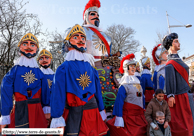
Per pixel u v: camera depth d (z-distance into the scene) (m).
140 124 3.83
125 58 4.29
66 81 2.95
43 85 3.84
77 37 3.23
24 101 3.47
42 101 3.84
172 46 3.94
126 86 3.96
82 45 3.26
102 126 3.13
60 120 2.76
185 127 3.57
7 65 11.00
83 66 3.13
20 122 3.35
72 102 2.95
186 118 3.64
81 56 3.24
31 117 3.43
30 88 3.55
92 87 3.16
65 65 3.06
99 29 5.11
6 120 3.20
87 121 2.97
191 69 25.42
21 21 12.04
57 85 2.88
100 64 4.60
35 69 3.78
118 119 3.73
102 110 3.37
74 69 3.03
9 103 3.31
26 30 12.54
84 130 2.89
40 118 3.54
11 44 11.38
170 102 3.67
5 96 3.31
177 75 3.79
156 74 5.77
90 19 5.05
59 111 2.79
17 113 3.39
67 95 2.96
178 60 3.89
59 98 2.84
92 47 4.64
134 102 3.93
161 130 3.50
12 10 11.53
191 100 3.83
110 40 5.23
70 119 2.93
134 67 4.16
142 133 3.70
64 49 3.62
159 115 3.48
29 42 3.74
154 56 5.96
